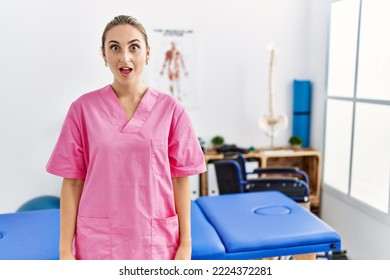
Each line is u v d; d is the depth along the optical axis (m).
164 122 1.23
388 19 2.45
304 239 1.76
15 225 1.92
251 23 3.30
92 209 1.19
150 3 3.05
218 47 3.26
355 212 2.81
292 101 3.51
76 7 2.90
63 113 2.99
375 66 2.59
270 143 3.51
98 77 3.01
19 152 2.94
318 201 3.27
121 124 1.20
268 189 2.63
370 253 2.64
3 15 2.77
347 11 2.87
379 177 2.58
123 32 1.12
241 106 3.39
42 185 3.01
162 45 3.12
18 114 2.90
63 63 2.93
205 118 3.33
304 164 3.52
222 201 2.28
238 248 1.70
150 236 1.21
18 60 2.84
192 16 3.16
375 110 2.60
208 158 3.08
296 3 3.37
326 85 3.16
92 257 1.21
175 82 3.20
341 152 3.02
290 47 3.42
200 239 1.75
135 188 1.18
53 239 1.76
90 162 1.17
